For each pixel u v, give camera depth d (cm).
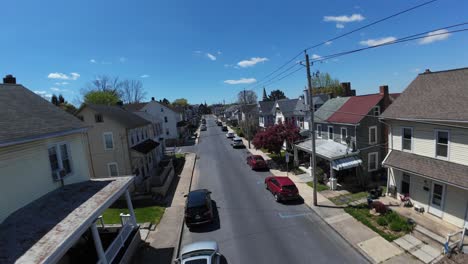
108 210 1830
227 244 1327
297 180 2356
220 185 2355
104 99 5934
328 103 3053
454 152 1369
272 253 1221
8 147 970
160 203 1962
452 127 1364
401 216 1495
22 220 901
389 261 1095
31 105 1355
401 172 1712
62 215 920
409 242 1223
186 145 5081
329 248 1234
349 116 2364
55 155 1258
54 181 1217
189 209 1489
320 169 2380
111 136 2366
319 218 1566
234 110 10262
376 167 2317
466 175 1259
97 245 977
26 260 658
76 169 1391
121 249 1173
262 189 2170
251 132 5247
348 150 2217
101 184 1283
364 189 2031
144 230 1498
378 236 1300
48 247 712
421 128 1548
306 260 1149
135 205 1931
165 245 1337
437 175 1366
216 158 3606
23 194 1027
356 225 1431
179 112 7044
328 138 2738
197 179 2616
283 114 4044
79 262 1154
